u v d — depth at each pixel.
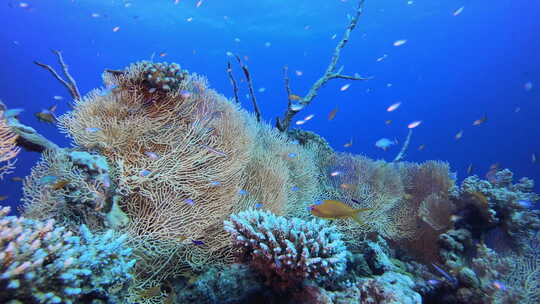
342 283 3.11
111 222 2.93
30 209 2.90
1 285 1.59
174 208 3.21
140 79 3.51
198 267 3.13
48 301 1.69
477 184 5.23
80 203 2.89
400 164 6.78
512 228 4.89
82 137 3.32
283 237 2.79
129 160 3.28
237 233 2.93
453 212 5.19
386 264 3.76
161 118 3.52
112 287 2.20
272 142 5.05
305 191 4.79
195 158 3.44
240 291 2.84
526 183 5.80
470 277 3.81
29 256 1.79
